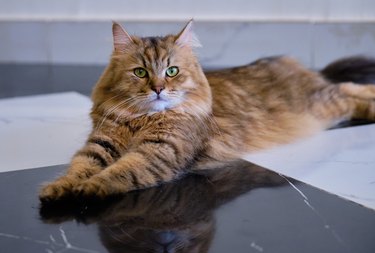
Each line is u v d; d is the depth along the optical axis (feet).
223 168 2.17
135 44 2.19
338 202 1.79
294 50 4.76
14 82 4.50
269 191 1.91
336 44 4.62
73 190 1.82
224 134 2.31
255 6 4.90
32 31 5.49
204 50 4.97
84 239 1.58
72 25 5.37
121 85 2.17
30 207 1.81
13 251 1.51
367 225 1.61
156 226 1.66
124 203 1.83
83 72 4.87
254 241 1.54
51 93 3.97
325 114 2.76
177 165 2.05
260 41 4.85
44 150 2.52
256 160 2.27
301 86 2.80
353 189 1.91
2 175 2.15
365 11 4.58
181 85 2.16
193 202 1.83
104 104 2.22
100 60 5.42
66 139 2.71
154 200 1.85
